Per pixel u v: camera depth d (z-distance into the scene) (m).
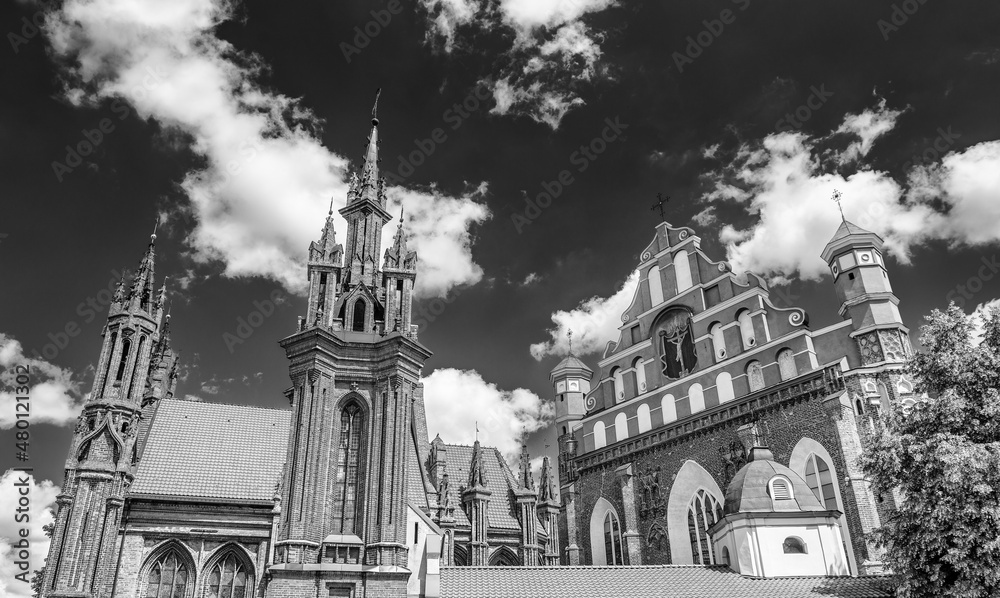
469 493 62.16
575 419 75.12
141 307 51.69
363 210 44.41
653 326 67.50
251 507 47.78
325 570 31.20
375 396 36.41
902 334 50.12
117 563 44.06
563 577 40.97
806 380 51.91
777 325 56.78
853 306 52.44
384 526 32.91
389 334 37.53
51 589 41.03
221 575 46.25
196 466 50.03
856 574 44.91
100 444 45.41
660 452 61.12
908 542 33.62
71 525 42.28
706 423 58.06
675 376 64.12
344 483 34.66
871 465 35.44
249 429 55.00
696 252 65.50
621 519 62.22
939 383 35.97
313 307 38.41
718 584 40.69
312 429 34.16
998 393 33.25
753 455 49.72
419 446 55.31
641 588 39.72
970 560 30.55
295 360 36.22
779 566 42.69
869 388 48.62
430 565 36.44
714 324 61.81
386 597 31.36
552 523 67.81
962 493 31.02
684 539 57.03
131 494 45.78
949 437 32.50
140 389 48.97
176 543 45.91
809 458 50.25
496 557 63.09
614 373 70.12
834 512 44.41
